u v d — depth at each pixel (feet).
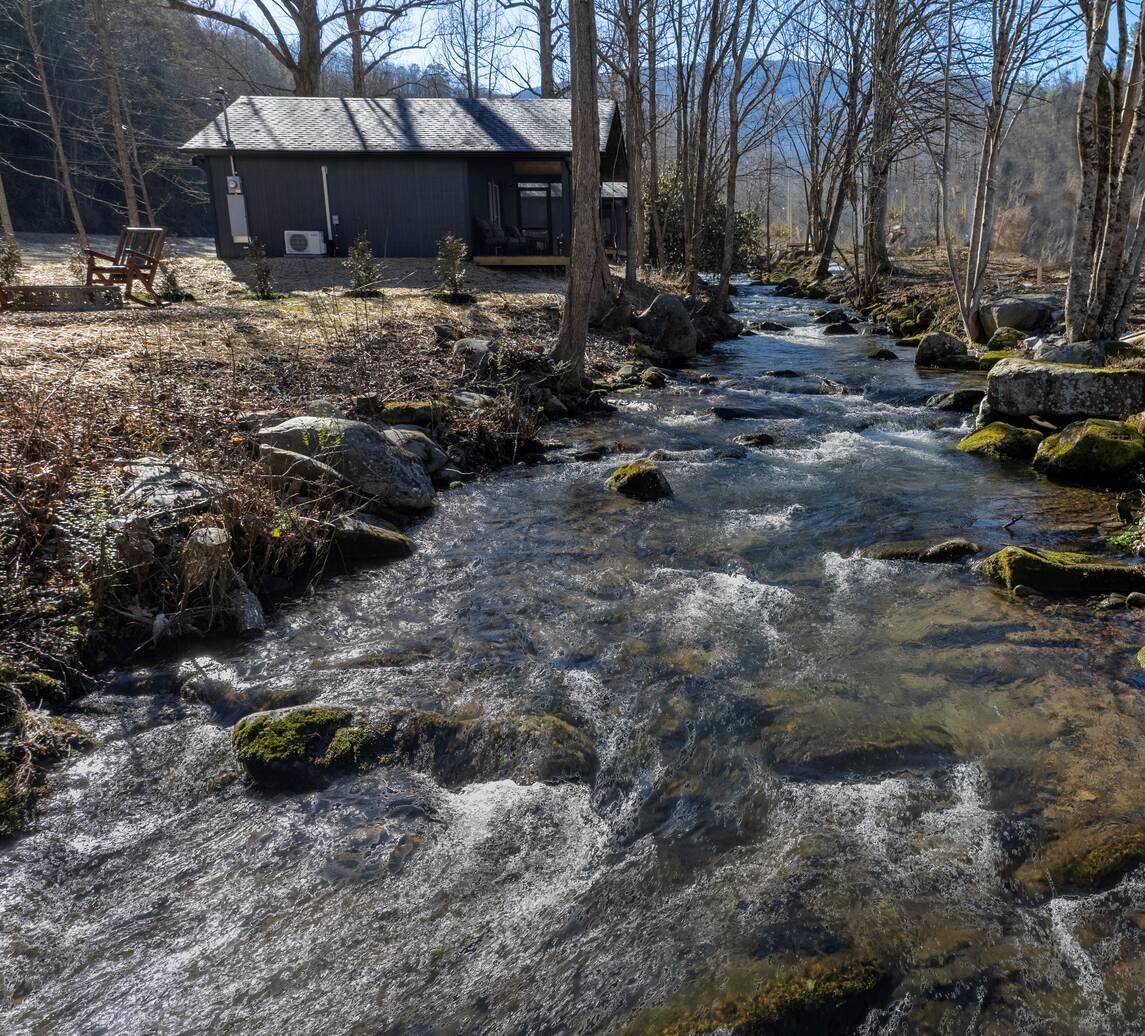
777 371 43.98
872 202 74.38
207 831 11.12
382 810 11.45
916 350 49.98
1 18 107.55
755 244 110.63
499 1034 8.18
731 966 8.71
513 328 43.52
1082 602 16.99
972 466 27.55
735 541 21.30
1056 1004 8.23
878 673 14.66
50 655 14.29
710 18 72.02
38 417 19.07
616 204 110.93
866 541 21.11
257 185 71.92
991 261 91.09
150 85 126.72
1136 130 34.14
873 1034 7.99
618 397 38.19
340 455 22.26
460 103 82.99
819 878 9.97
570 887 10.07
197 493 18.62
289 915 9.71
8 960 9.11
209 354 31.12
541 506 24.20
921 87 70.33
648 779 12.10
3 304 38.19
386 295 50.39
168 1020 8.43
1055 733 12.64
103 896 10.03
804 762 12.31
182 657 15.61
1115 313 37.09
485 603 17.93
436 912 9.73
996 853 10.29
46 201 125.90
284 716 12.86
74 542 16.06
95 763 12.48
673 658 15.39
